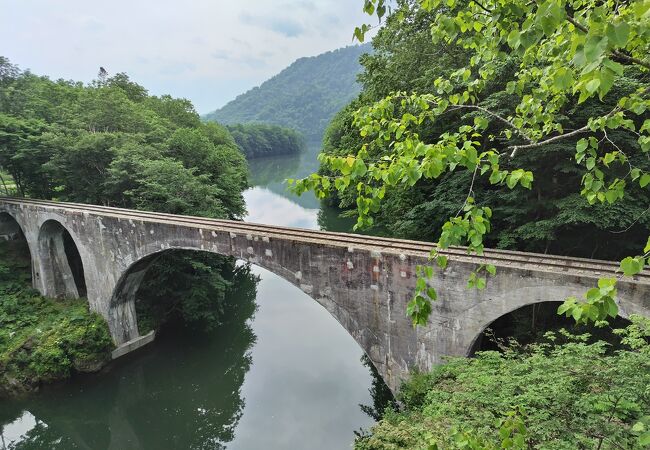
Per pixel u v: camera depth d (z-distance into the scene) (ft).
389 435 26.50
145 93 160.97
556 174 45.68
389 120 21.22
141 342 76.64
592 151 17.12
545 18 10.14
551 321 49.24
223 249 52.29
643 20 9.63
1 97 110.42
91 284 72.08
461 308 37.24
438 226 55.77
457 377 30.78
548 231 42.52
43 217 77.66
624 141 40.01
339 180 15.08
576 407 20.94
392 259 40.06
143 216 64.13
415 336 40.16
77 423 67.62
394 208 63.82
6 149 88.07
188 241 56.13
